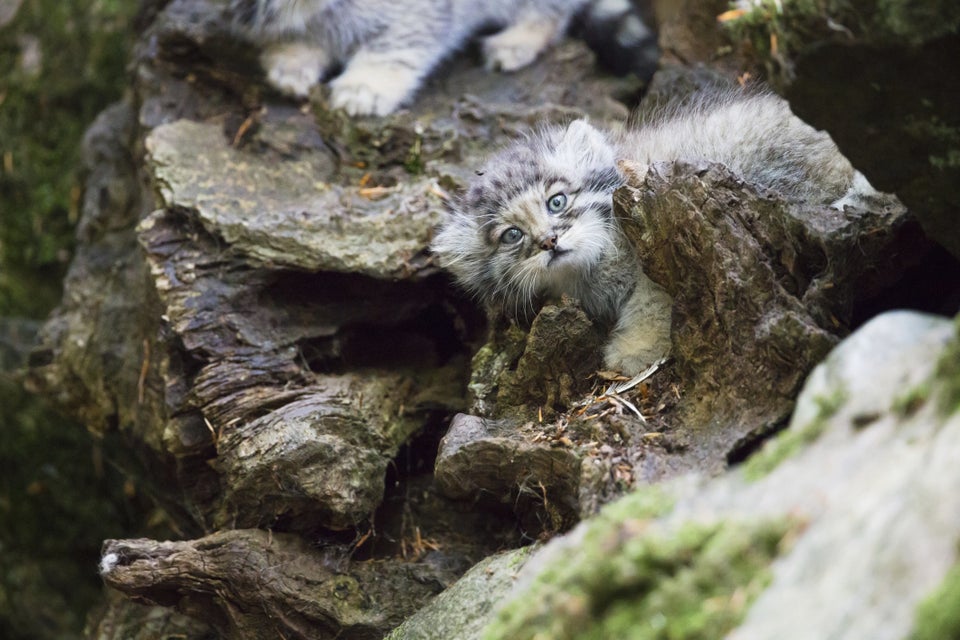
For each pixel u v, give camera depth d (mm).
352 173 9086
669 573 4094
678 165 6414
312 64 9953
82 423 10172
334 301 8391
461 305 8711
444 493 7383
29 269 13133
